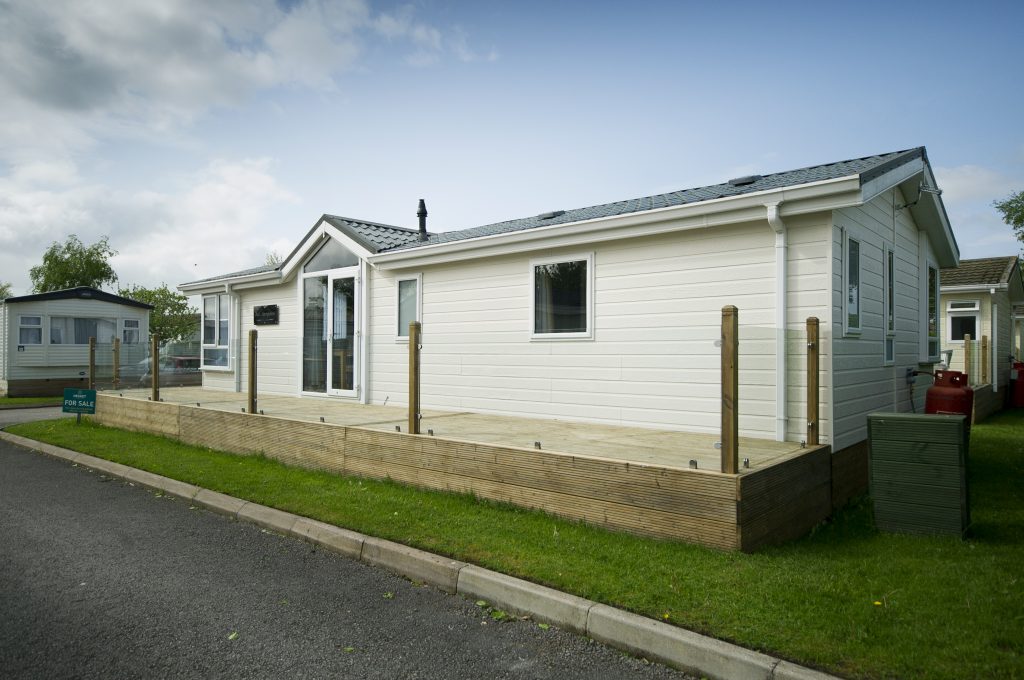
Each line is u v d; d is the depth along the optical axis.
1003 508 6.12
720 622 3.39
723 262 6.84
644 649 3.37
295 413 8.93
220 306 14.41
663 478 4.71
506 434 6.68
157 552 5.16
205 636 3.61
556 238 8.05
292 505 6.05
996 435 10.97
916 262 9.52
